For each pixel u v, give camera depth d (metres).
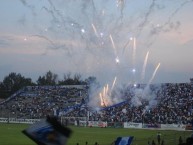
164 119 88.88
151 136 65.50
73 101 119.94
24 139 62.16
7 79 195.50
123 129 84.81
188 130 80.38
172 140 57.34
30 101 126.62
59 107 115.81
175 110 93.75
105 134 72.25
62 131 6.18
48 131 6.17
